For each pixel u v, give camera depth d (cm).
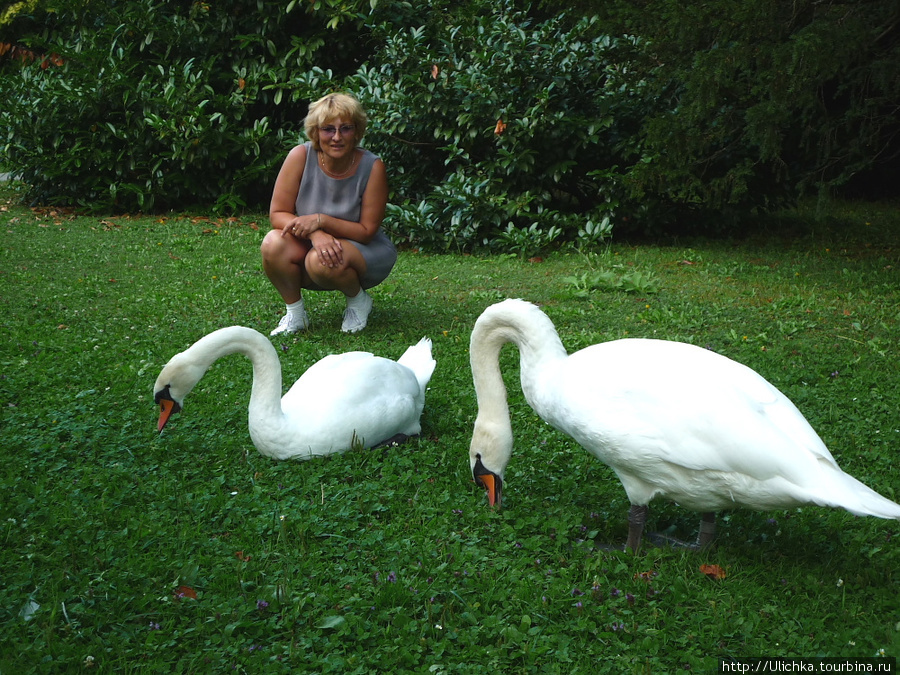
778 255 1041
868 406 531
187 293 808
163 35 1342
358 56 1391
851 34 809
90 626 291
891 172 1562
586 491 411
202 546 346
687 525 383
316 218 654
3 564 324
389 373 463
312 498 390
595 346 359
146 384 546
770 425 306
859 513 282
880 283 873
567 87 1090
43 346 616
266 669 272
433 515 375
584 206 1196
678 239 1148
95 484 397
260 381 422
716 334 696
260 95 1356
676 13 860
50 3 1466
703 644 291
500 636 294
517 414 515
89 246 1042
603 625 299
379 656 281
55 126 1288
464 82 1063
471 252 1075
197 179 1320
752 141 884
